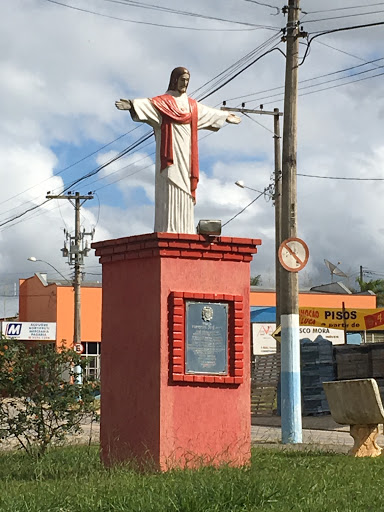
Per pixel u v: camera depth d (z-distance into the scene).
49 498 9.85
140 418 12.12
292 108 20.39
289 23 20.45
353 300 60.00
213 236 12.22
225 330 12.24
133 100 12.40
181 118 12.53
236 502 9.20
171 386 11.91
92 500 9.44
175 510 8.88
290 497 9.52
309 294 59.06
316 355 28.19
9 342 14.95
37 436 14.97
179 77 12.66
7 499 9.78
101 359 12.82
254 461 12.74
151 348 12.01
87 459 13.77
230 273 12.37
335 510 8.89
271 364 31.62
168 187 12.49
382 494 9.77
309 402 27.91
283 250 19.20
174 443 11.86
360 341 47.56
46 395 14.88
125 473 11.48
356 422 14.36
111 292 12.77
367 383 14.00
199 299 12.09
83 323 56.78
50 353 15.02
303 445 17.45
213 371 12.12
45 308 58.81
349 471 11.67
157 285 11.96
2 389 14.90
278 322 31.39
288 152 20.31
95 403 15.34
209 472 10.88
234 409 12.24
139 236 12.20
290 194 20.27
